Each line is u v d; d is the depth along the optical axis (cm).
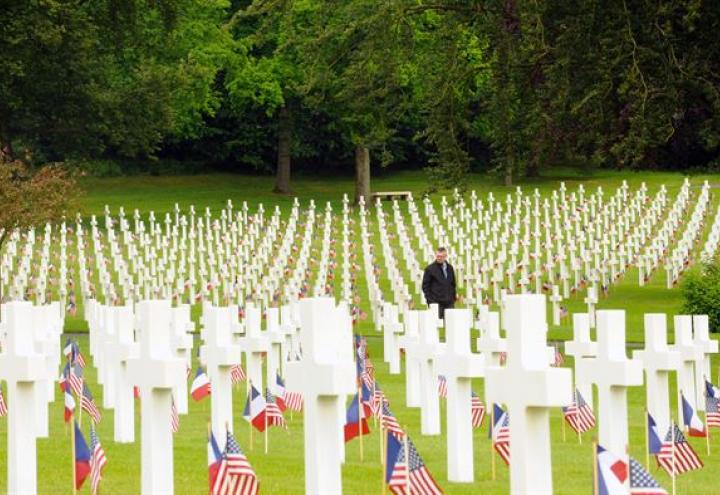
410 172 10594
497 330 2275
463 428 1612
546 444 1162
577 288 5109
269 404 1906
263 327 4172
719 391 2103
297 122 9906
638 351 1875
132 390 1977
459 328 1612
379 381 2928
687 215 6372
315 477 1250
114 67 8119
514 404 1162
